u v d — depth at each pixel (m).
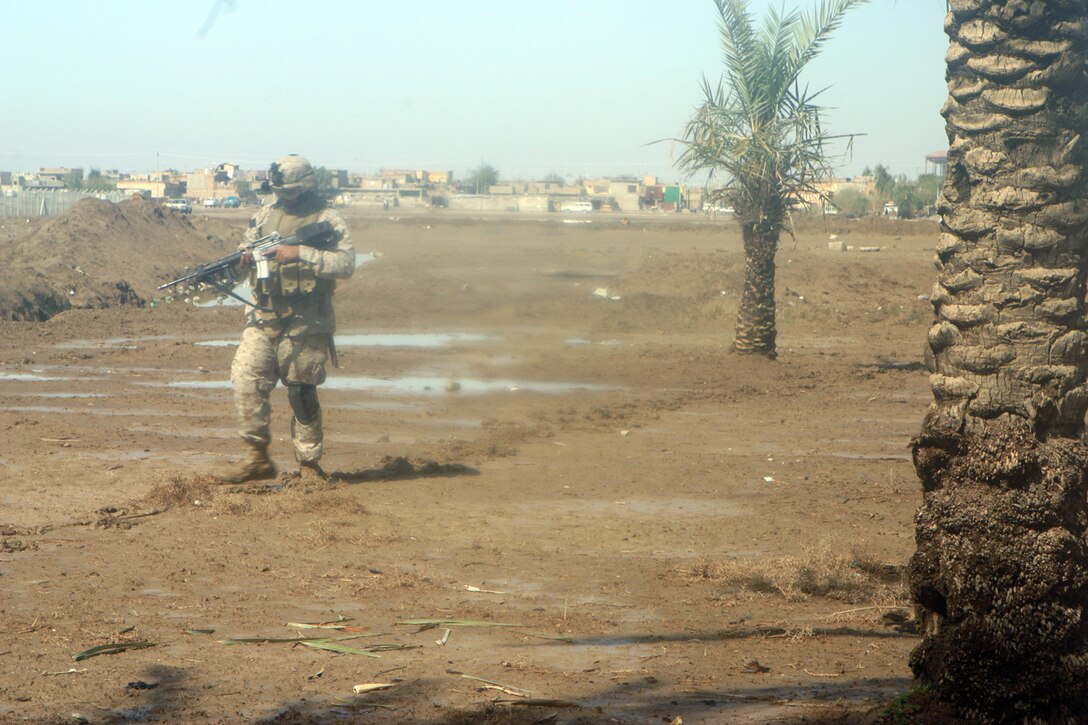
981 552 4.36
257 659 5.64
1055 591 4.29
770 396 15.96
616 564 7.72
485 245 53.31
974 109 4.60
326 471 10.74
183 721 4.77
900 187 82.81
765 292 19.58
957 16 4.63
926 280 31.72
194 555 7.79
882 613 6.55
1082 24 4.49
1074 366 4.56
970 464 4.44
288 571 7.42
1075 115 4.53
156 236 39.25
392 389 16.34
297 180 10.09
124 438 12.37
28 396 15.33
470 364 19.16
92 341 22.23
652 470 10.98
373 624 6.28
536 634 6.12
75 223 35.69
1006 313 4.53
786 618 6.50
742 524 8.86
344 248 10.08
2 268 28.19
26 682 5.27
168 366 18.73
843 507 9.48
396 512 9.16
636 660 5.67
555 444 12.33
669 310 26.97
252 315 10.13
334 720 4.79
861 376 17.80
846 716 4.75
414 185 150.25
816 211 19.31
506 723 4.74
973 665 4.38
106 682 5.27
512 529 8.66
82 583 7.07
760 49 18.58
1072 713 4.28
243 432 10.05
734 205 19.34
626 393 16.12
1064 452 4.41
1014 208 4.51
